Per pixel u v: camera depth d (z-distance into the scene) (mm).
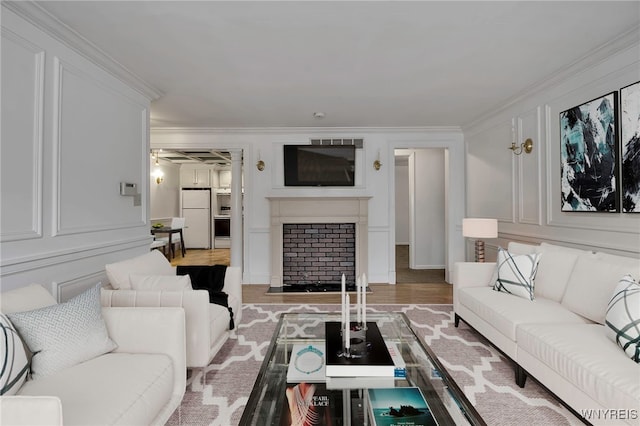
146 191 3172
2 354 1140
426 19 1994
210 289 2594
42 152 1979
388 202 4844
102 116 2539
